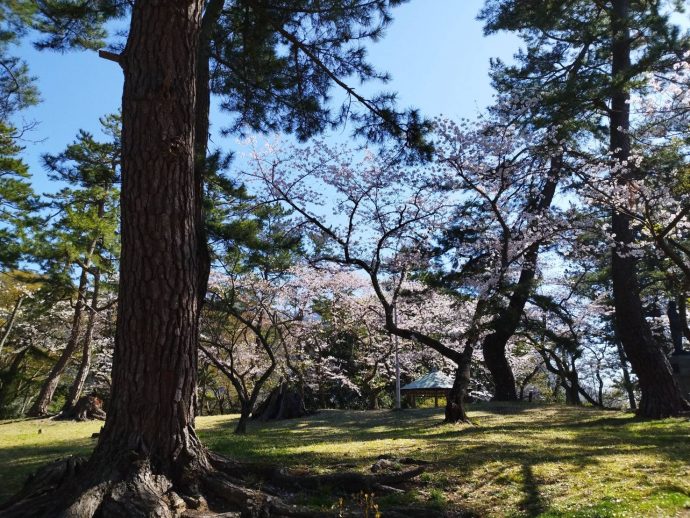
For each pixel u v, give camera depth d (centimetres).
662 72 1171
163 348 488
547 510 439
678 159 1243
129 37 526
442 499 485
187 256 508
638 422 1113
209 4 746
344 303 2344
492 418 1376
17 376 2936
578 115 1305
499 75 1538
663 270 1584
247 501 453
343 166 1425
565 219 1385
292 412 1841
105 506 417
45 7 812
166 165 499
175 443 488
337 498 487
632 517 409
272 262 1606
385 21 782
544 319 2344
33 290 2609
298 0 775
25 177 1945
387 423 1408
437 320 2123
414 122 756
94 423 1898
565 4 1373
